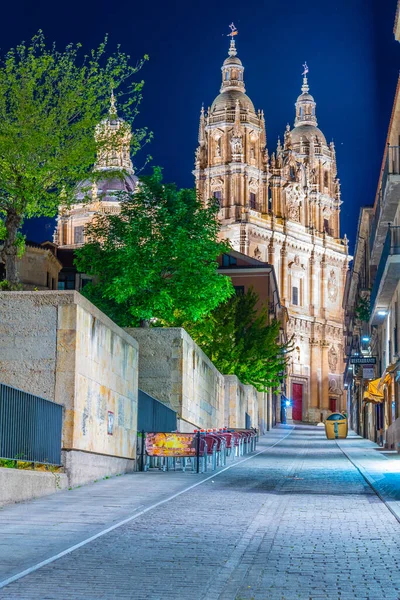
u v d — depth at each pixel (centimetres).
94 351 2067
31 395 1722
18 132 2703
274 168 13788
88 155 2775
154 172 3847
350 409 11331
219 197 13100
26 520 1338
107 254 3797
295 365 13762
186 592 859
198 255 3741
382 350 4972
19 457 1661
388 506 1569
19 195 2664
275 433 8069
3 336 1928
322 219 14750
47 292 1927
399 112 3466
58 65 2789
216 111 13262
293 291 13975
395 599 839
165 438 2452
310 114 15325
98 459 2097
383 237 4428
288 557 1055
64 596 832
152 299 3625
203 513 1459
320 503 1645
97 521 1333
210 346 5556
